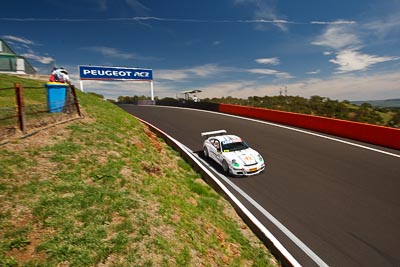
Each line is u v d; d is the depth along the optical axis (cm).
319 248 582
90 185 543
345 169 1026
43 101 1314
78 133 823
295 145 1394
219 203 783
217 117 2384
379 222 667
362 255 554
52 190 492
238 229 670
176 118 2358
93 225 423
